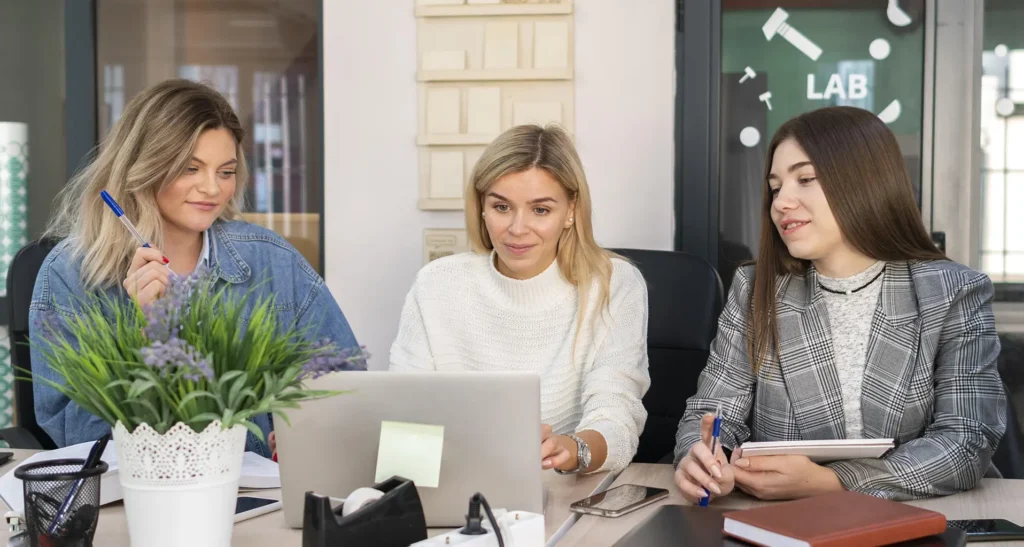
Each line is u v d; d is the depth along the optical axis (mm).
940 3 2863
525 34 2932
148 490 1097
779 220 1738
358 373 1320
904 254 1706
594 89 2934
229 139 1984
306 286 2189
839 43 2918
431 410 1305
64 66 3236
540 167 1846
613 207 2953
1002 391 1672
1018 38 2840
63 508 1181
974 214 2891
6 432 2020
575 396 1919
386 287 3059
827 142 1676
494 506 1319
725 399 1824
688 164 2945
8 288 2148
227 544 1150
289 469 1354
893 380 1687
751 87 2955
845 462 1535
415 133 3018
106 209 1930
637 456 2270
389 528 1162
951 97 2877
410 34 2996
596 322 1923
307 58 3131
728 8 2943
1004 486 1601
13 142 3248
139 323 1143
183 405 1055
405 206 3035
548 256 1958
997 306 2898
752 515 1222
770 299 1803
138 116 1916
